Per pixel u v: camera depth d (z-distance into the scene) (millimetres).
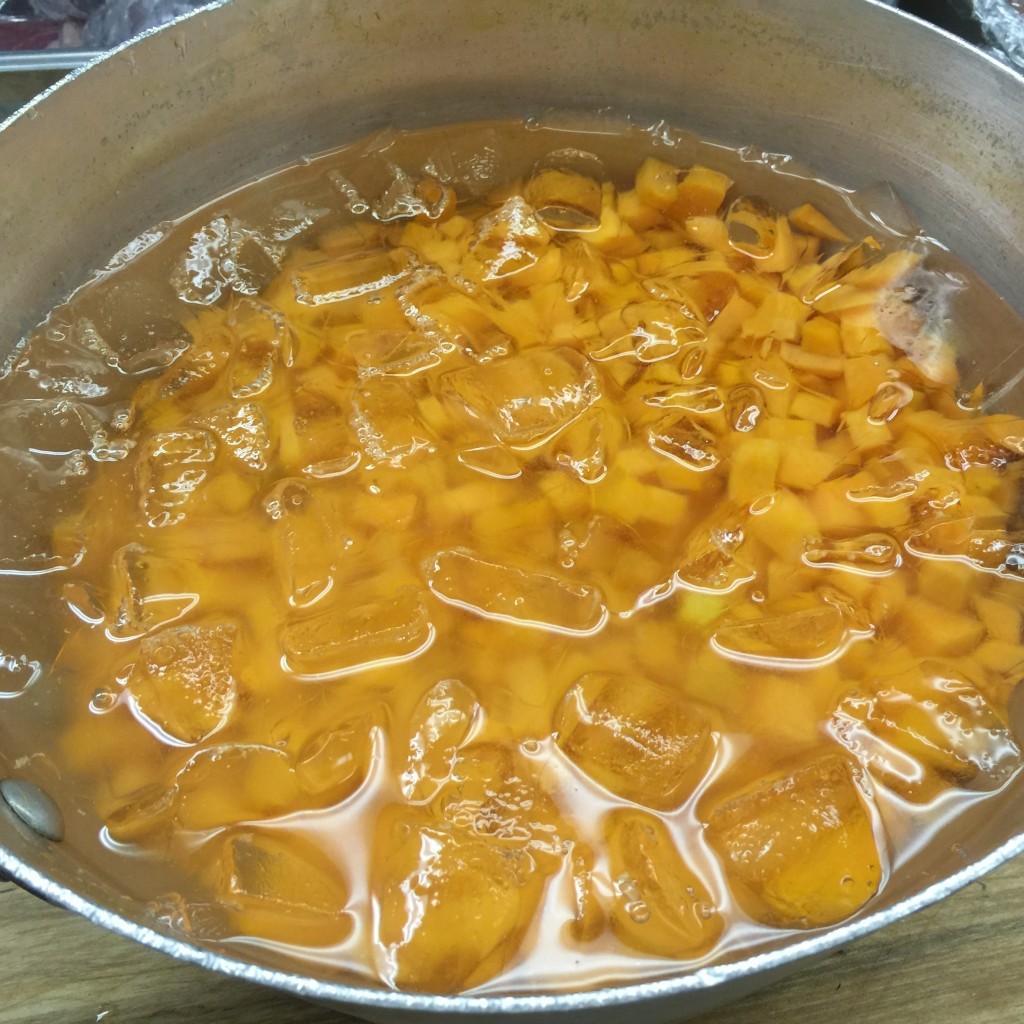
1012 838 183
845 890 210
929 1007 246
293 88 340
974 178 327
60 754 234
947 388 301
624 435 281
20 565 260
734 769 232
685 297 308
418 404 286
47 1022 241
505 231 320
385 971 199
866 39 322
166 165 330
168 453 267
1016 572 262
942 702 231
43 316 311
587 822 224
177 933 198
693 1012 205
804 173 366
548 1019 175
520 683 240
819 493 270
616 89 366
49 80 344
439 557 251
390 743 229
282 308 311
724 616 250
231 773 224
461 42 347
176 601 251
